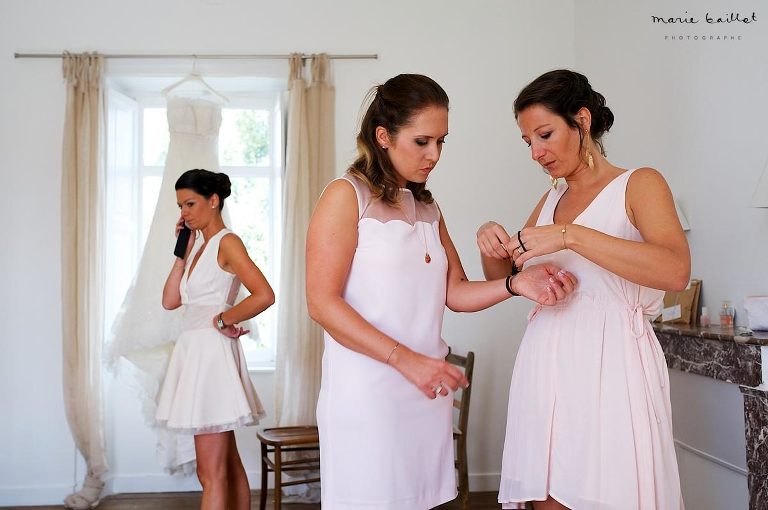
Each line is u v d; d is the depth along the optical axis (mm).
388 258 1634
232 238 3064
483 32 4609
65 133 4246
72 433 4145
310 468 3725
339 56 4508
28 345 4309
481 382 4504
